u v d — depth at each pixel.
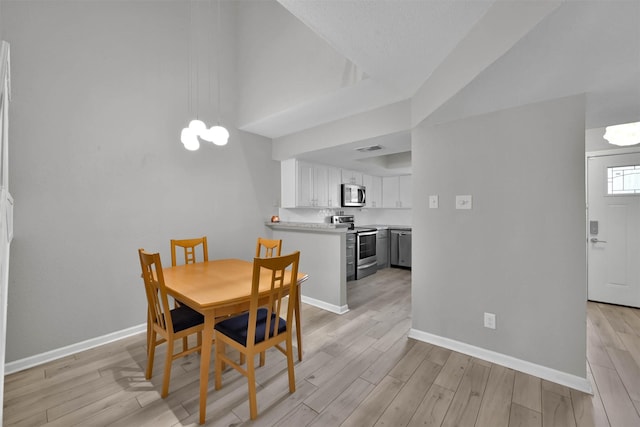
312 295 3.64
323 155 3.87
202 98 3.27
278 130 3.69
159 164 2.93
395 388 1.92
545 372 2.00
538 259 2.03
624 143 2.43
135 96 2.76
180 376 2.07
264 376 2.06
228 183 3.54
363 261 5.11
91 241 2.50
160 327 1.96
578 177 1.88
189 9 3.18
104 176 2.57
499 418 1.64
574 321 1.91
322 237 3.52
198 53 3.25
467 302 2.35
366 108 2.91
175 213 3.05
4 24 2.09
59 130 2.33
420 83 2.34
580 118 1.86
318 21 1.57
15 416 1.67
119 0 2.66
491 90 1.78
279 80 3.01
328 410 1.72
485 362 2.23
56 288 2.32
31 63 2.20
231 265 2.68
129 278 2.72
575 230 1.90
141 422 1.63
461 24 1.59
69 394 1.87
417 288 2.63
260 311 2.14
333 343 2.57
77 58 2.42
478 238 2.28
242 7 3.53
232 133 3.57
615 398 1.80
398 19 1.55
